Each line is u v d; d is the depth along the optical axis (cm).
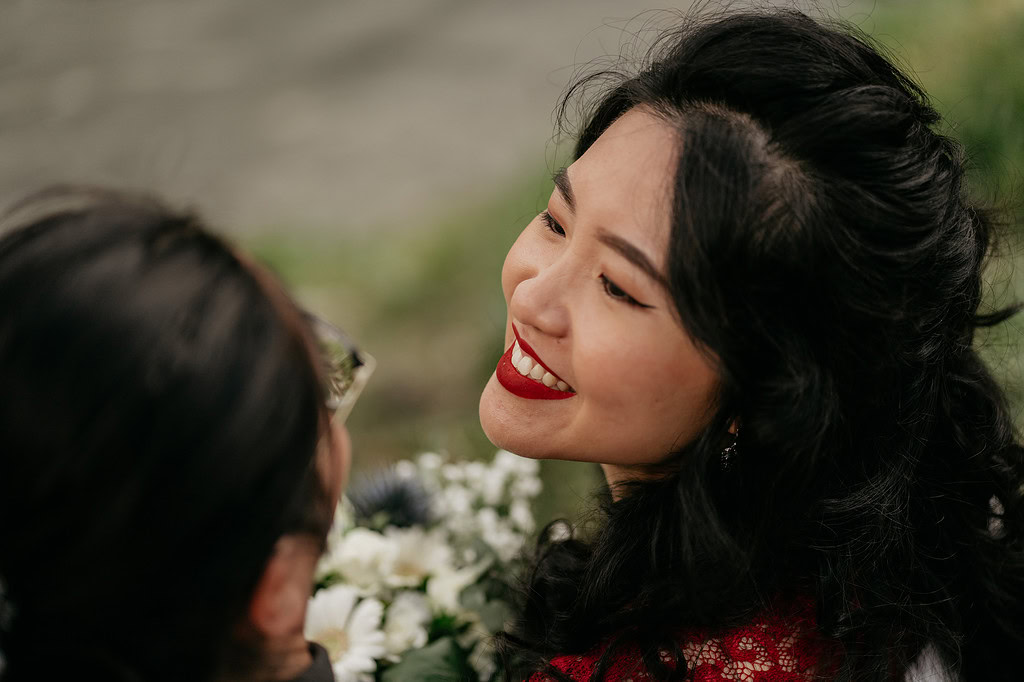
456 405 335
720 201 89
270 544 65
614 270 92
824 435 96
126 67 654
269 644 72
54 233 64
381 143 550
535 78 585
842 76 95
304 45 671
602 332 94
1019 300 185
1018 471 120
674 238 90
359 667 120
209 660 67
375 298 406
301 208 501
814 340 93
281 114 589
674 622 99
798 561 102
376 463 297
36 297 61
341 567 134
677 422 96
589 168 97
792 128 91
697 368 93
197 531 62
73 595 62
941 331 103
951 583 111
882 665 100
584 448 100
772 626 99
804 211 90
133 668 65
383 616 133
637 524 106
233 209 498
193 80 630
